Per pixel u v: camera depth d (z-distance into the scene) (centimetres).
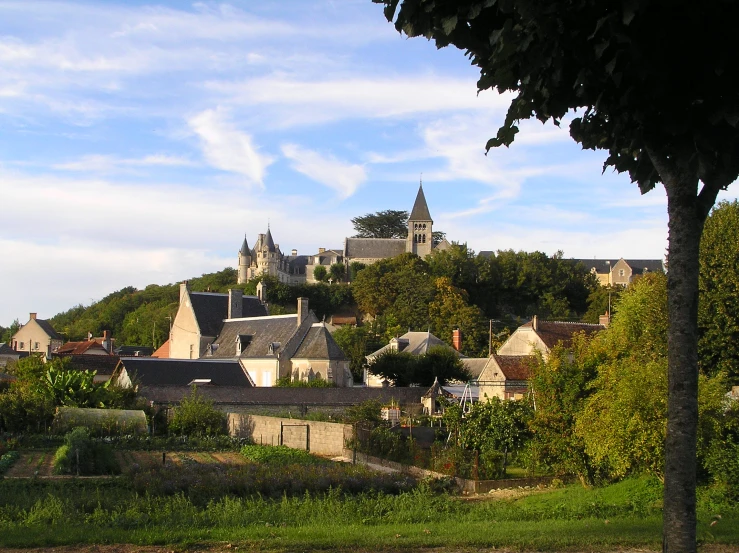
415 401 5944
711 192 943
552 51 893
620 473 2130
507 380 4975
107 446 3119
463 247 14350
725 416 2098
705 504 1852
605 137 1028
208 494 2142
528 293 14000
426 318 12094
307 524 1711
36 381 4988
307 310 8212
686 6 843
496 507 1953
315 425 3794
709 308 3369
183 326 9269
